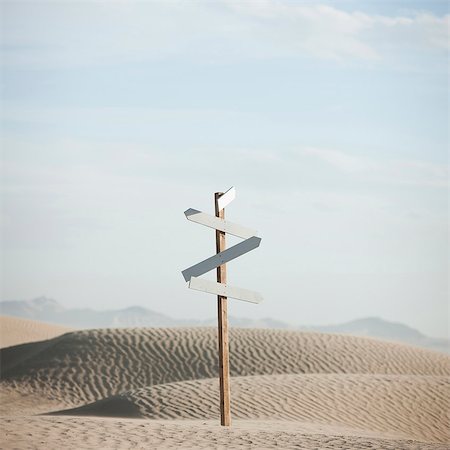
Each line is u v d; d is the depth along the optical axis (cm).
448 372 5203
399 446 2008
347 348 5197
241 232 2297
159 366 4909
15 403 4425
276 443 1984
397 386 3419
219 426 2262
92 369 4862
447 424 3164
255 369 4841
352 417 3069
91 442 1892
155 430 2094
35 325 8775
